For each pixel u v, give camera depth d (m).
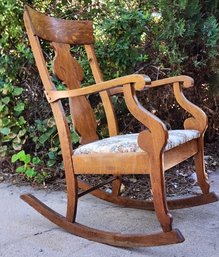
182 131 1.89
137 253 1.60
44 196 2.32
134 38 2.50
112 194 2.18
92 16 2.61
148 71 2.58
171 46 2.50
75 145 2.47
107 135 2.58
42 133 2.57
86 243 1.70
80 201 2.24
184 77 1.96
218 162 2.91
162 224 1.56
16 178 2.60
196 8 2.48
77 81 2.06
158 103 2.73
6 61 2.54
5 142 2.69
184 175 2.59
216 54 2.57
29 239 1.75
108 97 2.16
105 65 2.56
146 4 2.54
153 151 1.55
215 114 3.08
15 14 2.52
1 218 1.99
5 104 2.56
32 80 2.62
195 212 2.02
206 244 1.67
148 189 2.39
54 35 1.98
